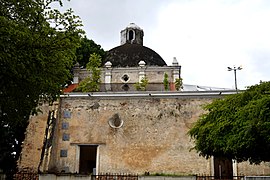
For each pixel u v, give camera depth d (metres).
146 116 24.11
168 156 23.03
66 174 17.66
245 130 13.45
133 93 24.61
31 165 22.80
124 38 43.94
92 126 24.23
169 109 24.11
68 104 24.86
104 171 23.09
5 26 12.68
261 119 13.11
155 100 24.42
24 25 14.45
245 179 17.89
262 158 14.67
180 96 24.30
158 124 23.86
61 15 15.38
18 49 13.19
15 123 17.02
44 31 14.40
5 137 22.00
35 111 16.52
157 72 35.69
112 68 35.88
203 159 22.62
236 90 23.95
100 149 23.66
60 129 24.31
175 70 35.53
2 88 14.12
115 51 39.88
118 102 24.61
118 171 23.02
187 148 23.03
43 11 15.09
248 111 13.84
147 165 22.97
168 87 33.53
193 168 22.53
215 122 15.67
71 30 15.58
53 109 24.88
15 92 14.61
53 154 23.39
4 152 21.92
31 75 13.66
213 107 16.73
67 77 16.41
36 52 13.55
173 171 22.62
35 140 23.70
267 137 12.98
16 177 17.72
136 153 23.33
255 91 15.38
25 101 15.43
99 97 24.81
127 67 36.03
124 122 24.09
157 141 23.45
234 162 20.81
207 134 15.68
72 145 23.91
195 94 24.17
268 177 17.50
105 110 24.53
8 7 14.70
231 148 13.98
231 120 14.83
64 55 15.54
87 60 39.44
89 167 24.67
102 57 40.88
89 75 35.66
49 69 14.72
